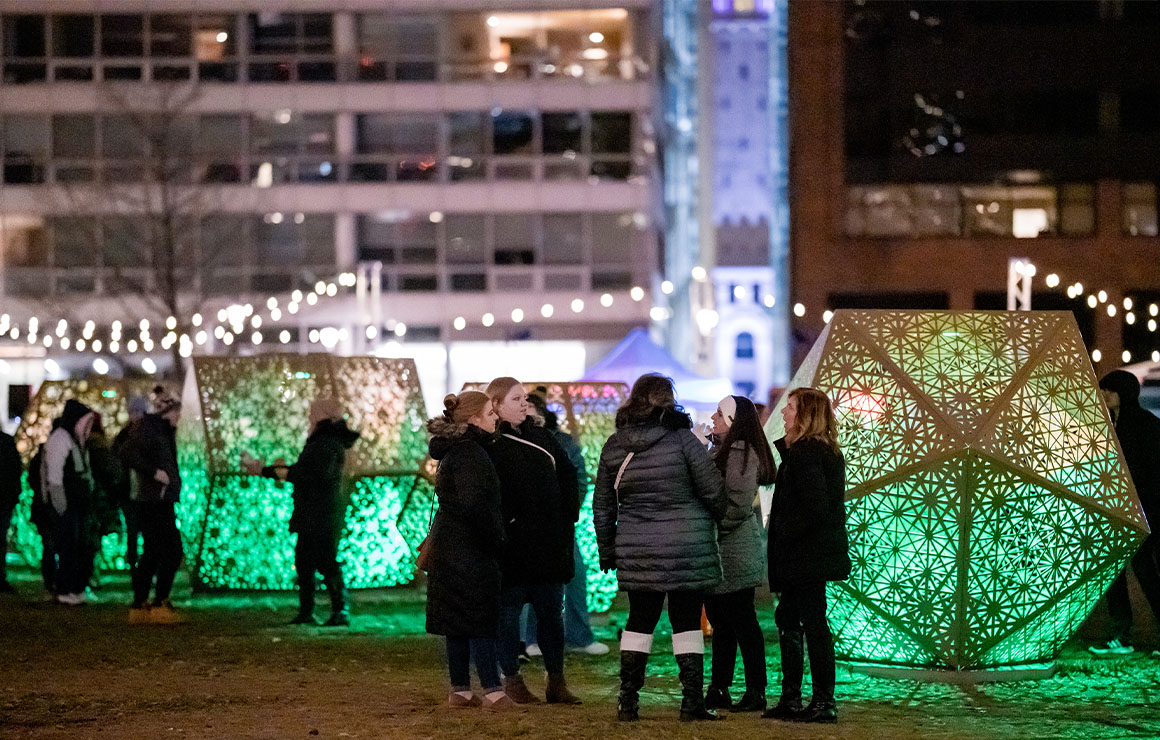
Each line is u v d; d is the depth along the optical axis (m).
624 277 53.53
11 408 41.06
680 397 26.50
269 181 53.00
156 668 11.79
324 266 52.91
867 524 11.19
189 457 18.28
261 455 17.81
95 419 17.28
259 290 52.75
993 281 50.97
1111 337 50.81
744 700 9.85
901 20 51.47
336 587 14.95
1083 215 51.25
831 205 51.28
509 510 9.93
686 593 9.28
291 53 53.38
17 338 50.84
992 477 10.95
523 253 53.47
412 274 53.31
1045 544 11.16
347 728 8.92
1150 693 10.66
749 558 9.83
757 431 9.62
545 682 11.33
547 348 53.38
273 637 13.88
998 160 51.22
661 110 58.62
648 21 53.59
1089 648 13.12
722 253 97.19
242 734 8.72
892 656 11.56
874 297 51.19
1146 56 51.16
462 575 9.69
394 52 53.59
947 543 11.02
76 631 14.28
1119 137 51.03
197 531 17.88
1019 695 10.58
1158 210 51.12
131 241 52.09
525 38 53.72
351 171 53.16
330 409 15.16
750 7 96.31
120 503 17.33
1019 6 51.44
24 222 52.41
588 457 16.83
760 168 96.88
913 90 51.38
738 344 96.19
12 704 9.91
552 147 53.53
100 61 53.16
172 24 53.41
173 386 22.06
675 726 9.04
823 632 9.34
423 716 9.40
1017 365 11.43
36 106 52.78
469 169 53.44
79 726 9.05
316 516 14.88
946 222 51.41
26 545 21.48
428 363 53.28
